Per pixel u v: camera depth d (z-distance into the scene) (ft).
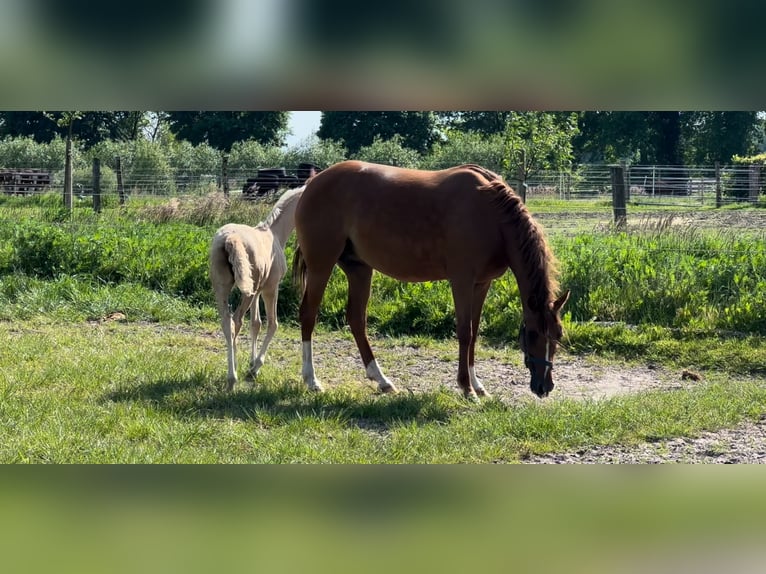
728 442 19.11
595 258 35.47
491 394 24.77
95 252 39.27
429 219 23.56
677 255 37.29
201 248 39.68
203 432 18.43
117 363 24.52
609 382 26.68
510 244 22.85
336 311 33.81
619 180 45.34
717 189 75.82
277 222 25.62
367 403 21.99
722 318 31.63
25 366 23.81
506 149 71.05
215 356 27.27
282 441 17.97
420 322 32.89
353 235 24.64
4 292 35.76
